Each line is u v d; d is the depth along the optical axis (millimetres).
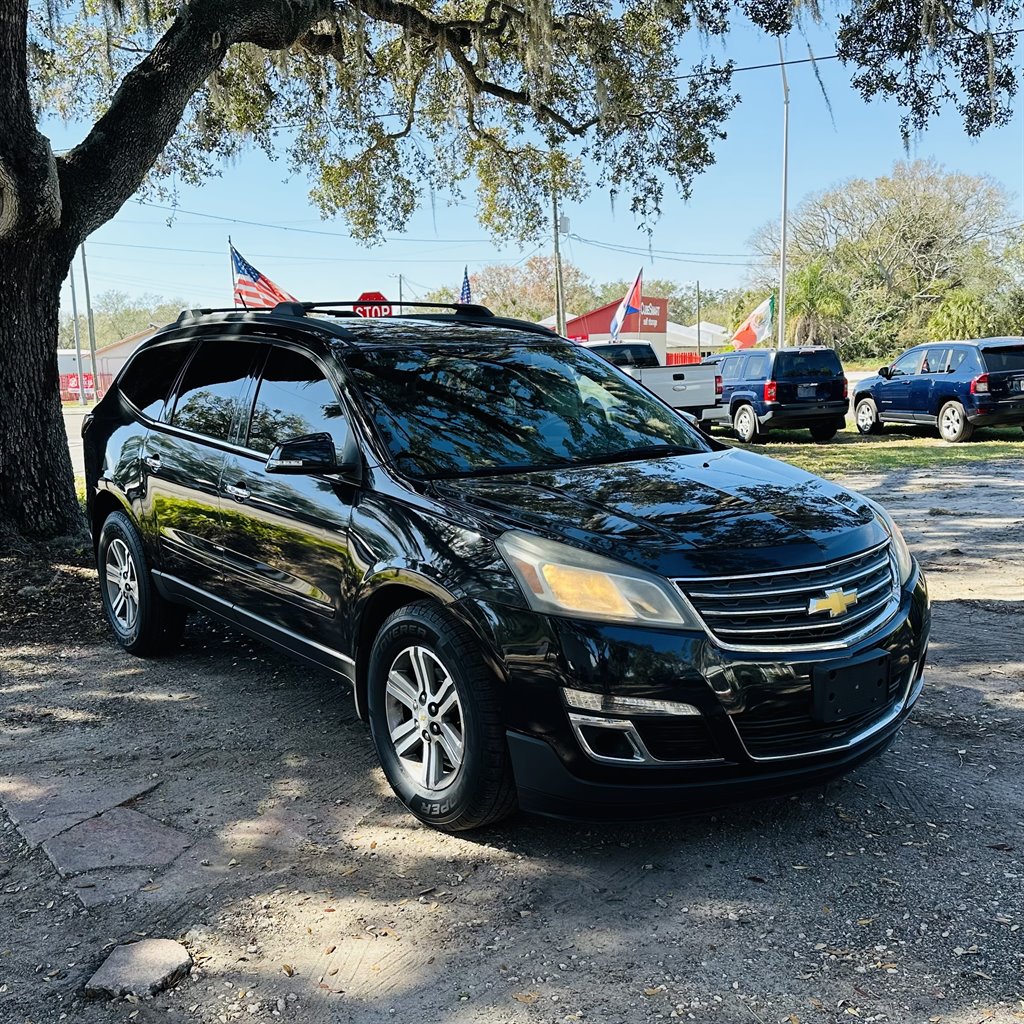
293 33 9008
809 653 3150
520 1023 2486
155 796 3836
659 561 3107
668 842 3412
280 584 4250
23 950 2854
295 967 2744
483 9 13969
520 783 3189
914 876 3135
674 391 18203
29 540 7727
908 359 19469
